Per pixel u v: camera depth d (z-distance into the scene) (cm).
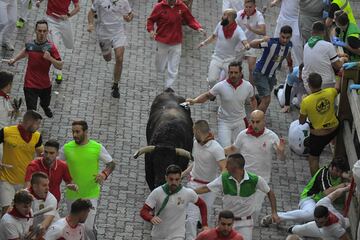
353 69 1956
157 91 2305
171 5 2208
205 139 1723
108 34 2219
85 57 2406
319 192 1858
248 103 2247
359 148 1942
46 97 2084
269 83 2178
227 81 1950
